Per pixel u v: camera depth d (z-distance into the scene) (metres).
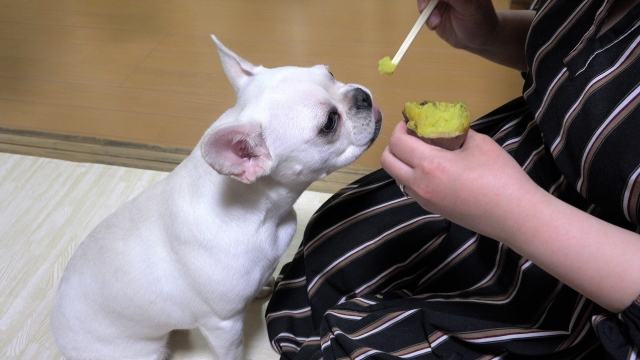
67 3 2.92
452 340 0.98
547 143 0.96
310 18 2.69
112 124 2.11
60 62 2.48
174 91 2.27
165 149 1.98
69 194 1.80
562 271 0.76
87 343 1.25
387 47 2.44
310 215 1.71
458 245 1.18
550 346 0.91
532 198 0.76
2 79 2.38
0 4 2.91
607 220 0.90
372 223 1.27
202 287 1.12
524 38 1.27
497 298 1.05
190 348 1.42
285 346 1.24
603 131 0.81
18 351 1.36
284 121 1.04
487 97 2.13
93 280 1.19
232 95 2.24
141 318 1.20
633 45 0.81
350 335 1.02
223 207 1.08
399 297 1.21
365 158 1.91
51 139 2.04
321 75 1.16
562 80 0.91
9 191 1.81
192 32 2.64
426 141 0.80
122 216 1.21
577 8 0.93
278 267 1.58
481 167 0.77
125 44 2.58
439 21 1.19
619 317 0.74
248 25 2.66
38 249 1.61
